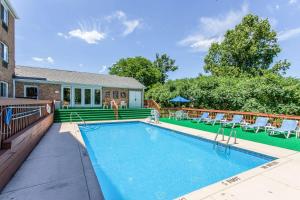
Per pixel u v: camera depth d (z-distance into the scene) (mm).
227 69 28500
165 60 50406
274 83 13789
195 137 9102
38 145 6926
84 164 5020
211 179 5203
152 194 4426
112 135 10812
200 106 17844
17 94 14656
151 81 41781
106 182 5035
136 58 43812
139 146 8594
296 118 9430
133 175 5473
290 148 6828
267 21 26750
